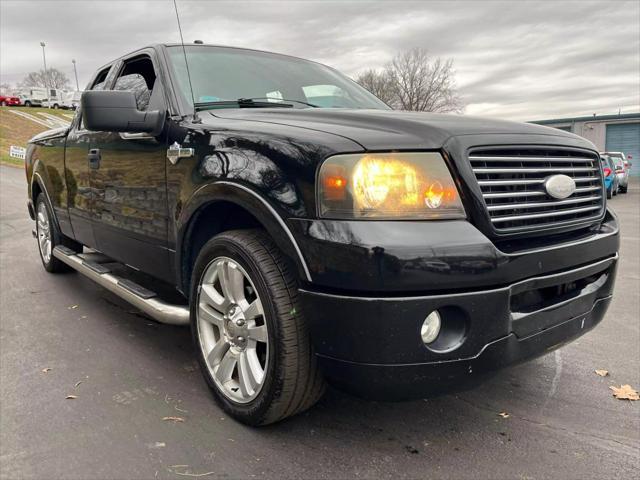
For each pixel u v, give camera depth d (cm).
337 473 213
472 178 202
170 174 278
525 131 234
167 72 307
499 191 211
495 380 300
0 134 3334
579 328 244
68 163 425
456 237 193
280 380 218
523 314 213
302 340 216
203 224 271
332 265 193
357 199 192
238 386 251
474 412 263
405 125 216
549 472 215
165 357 326
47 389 283
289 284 217
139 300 306
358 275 187
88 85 439
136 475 211
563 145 239
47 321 390
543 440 239
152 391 281
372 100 374
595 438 241
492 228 203
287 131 223
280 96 329
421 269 185
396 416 258
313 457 223
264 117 258
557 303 228
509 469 217
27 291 467
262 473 213
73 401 270
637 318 415
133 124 275
